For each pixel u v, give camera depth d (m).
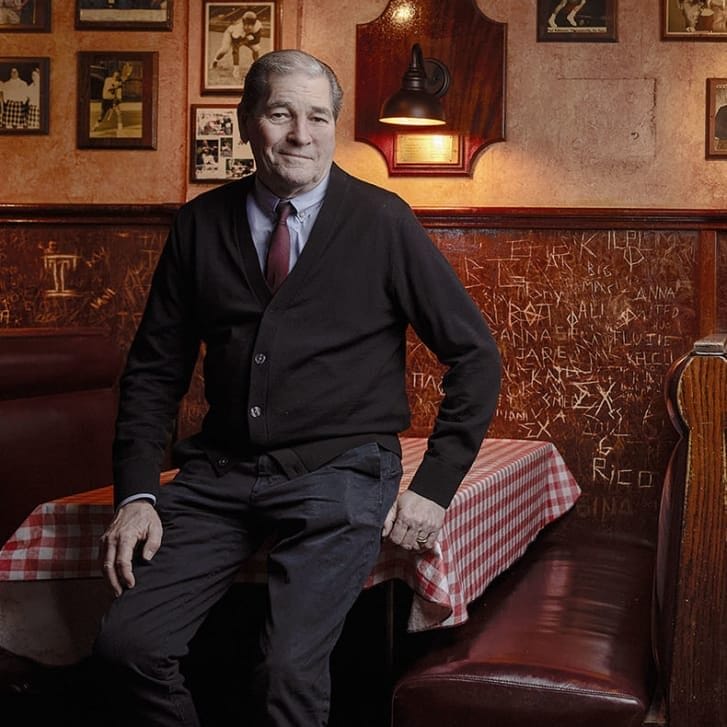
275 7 4.86
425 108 4.60
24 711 3.24
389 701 3.17
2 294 4.98
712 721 2.50
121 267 4.92
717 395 2.46
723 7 4.71
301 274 2.59
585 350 4.80
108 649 2.39
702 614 2.49
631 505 4.79
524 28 4.80
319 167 2.63
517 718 2.58
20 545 2.88
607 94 4.77
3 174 4.98
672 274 4.74
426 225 4.84
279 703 2.32
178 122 4.91
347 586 2.46
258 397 2.58
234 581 2.78
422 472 2.61
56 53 4.94
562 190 4.80
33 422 3.81
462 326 2.66
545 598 3.37
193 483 2.64
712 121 4.71
